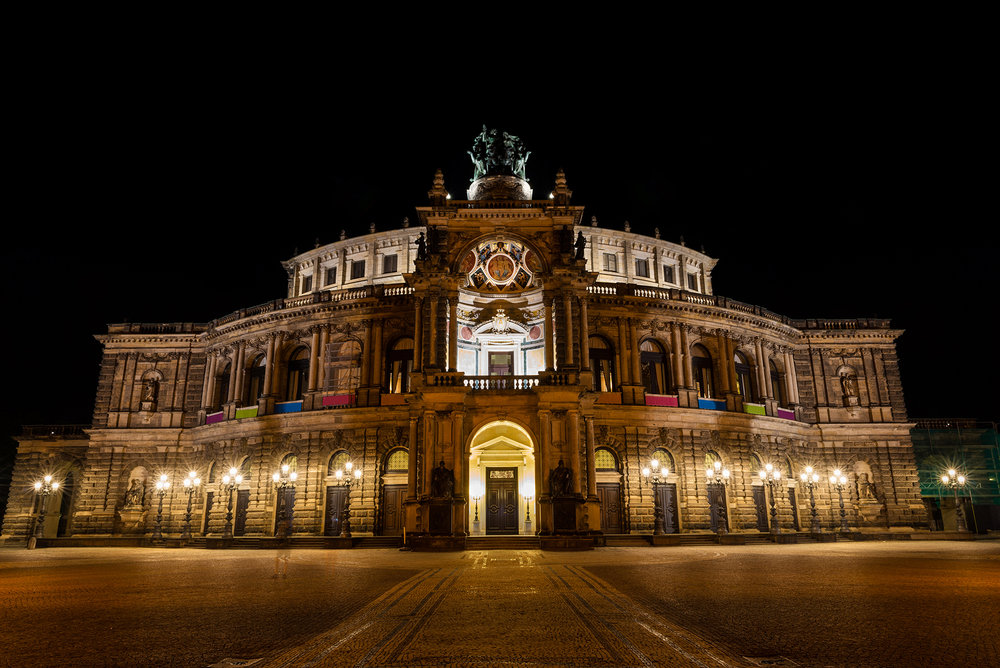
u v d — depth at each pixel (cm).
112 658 1086
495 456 5056
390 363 5453
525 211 4912
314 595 1864
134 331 6612
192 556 3906
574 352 4722
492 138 5909
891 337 6519
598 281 6506
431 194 5012
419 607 1599
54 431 7169
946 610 1509
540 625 1338
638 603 1638
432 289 4766
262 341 5919
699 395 5709
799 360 6438
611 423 5266
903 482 6172
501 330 5269
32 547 5172
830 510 6094
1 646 1187
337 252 6800
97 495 6116
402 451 5222
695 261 7256
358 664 1029
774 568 2647
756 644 1149
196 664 1043
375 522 5034
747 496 5522
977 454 7300
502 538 4256
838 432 6259
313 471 5284
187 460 6184
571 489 4206
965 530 5850
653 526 5122
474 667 1003
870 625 1322
